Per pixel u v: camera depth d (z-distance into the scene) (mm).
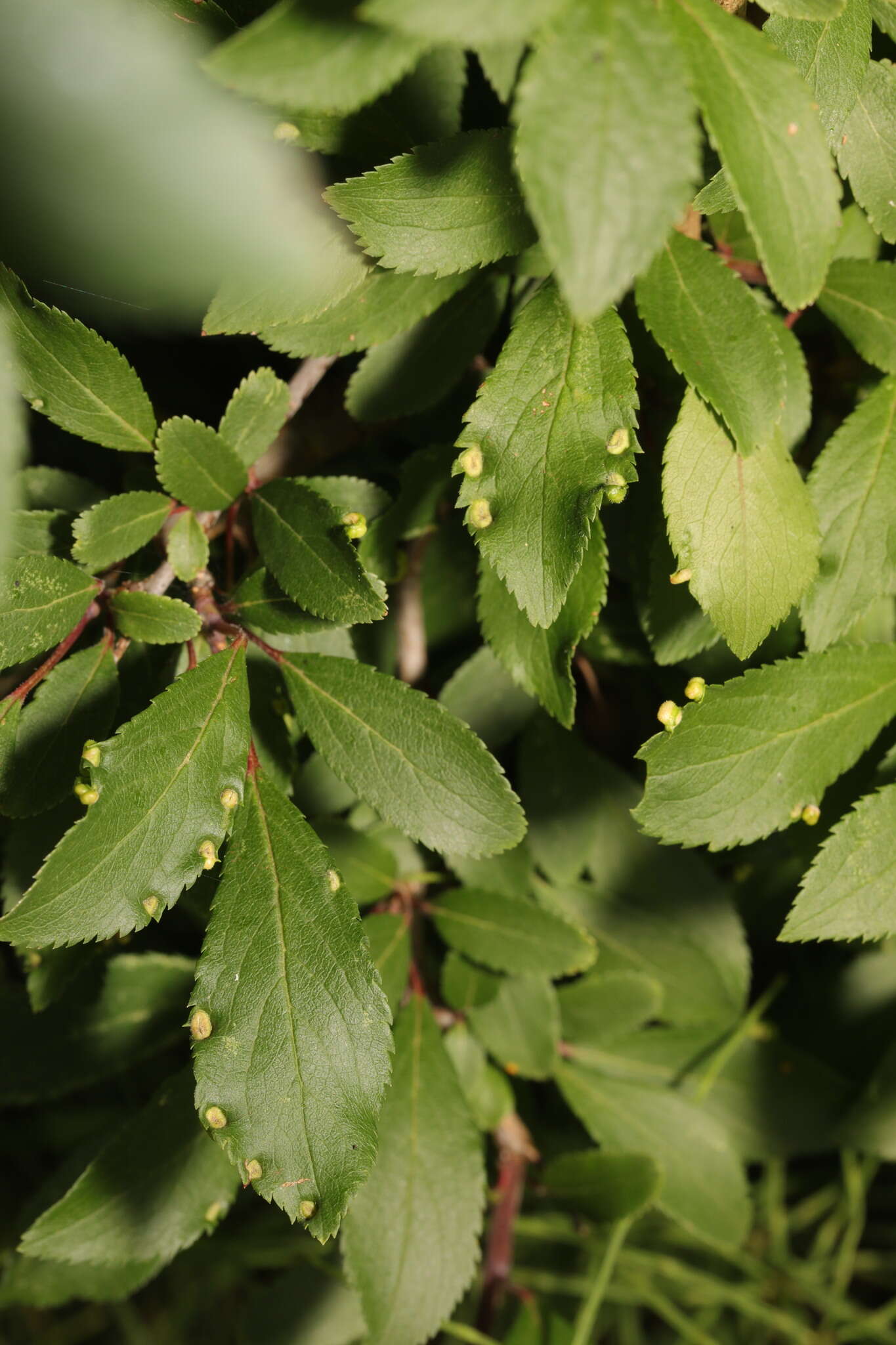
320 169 457
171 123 431
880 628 490
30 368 454
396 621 498
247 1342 519
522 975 505
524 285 479
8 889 475
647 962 516
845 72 448
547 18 419
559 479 449
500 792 459
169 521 473
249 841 453
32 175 431
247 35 422
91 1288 511
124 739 448
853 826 462
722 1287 648
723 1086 528
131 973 508
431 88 461
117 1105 585
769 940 527
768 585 457
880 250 474
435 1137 492
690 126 421
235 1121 446
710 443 456
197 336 487
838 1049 527
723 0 447
